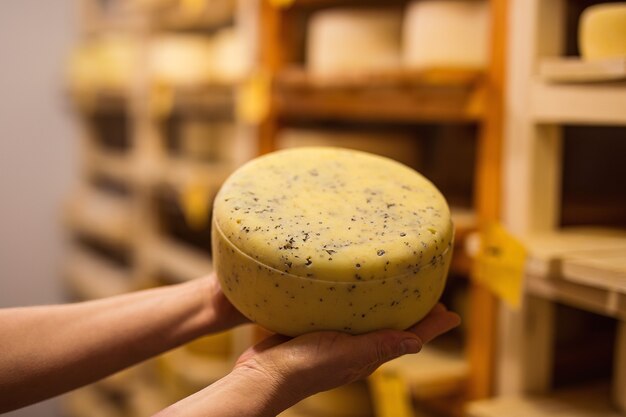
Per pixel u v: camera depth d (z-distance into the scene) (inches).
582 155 51.7
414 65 51.0
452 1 49.3
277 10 61.4
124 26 99.4
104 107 106.0
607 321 52.2
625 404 39.6
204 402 25.2
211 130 79.6
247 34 62.8
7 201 117.6
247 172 30.3
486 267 41.0
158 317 34.4
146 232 88.8
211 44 81.4
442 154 64.4
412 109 48.1
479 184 44.2
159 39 86.9
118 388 99.3
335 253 25.5
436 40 49.7
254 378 25.8
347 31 56.1
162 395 85.1
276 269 25.7
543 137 40.7
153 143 87.4
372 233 26.6
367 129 71.1
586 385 45.1
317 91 55.2
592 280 33.8
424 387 46.6
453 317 30.0
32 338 33.2
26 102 117.1
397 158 58.3
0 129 115.9
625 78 33.9
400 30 56.3
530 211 41.1
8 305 119.4
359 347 26.0
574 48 46.2
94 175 115.8
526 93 40.4
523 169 40.9
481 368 45.4
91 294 104.3
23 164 118.1
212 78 75.7
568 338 49.3
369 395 56.5
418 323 29.2
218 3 74.2
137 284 90.0
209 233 88.4
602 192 51.5
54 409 117.4
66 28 118.6
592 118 35.9
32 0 115.6
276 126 62.7
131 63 93.5
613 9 34.9
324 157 32.0
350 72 50.3
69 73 116.1
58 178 121.0
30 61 116.7
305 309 25.9
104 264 111.8
